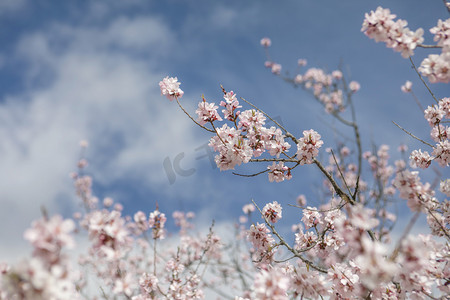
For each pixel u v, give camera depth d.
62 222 1.84
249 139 3.80
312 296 2.87
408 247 2.23
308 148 3.62
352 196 3.42
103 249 2.18
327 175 3.65
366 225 2.12
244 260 7.90
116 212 2.32
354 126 3.28
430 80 2.89
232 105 3.83
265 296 2.42
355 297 3.12
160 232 4.23
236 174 3.70
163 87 3.75
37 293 1.77
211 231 5.31
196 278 4.68
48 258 1.81
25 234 1.75
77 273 1.98
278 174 3.90
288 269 3.64
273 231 3.47
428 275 2.91
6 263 2.17
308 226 4.13
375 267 2.05
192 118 3.66
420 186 2.83
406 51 2.94
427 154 3.85
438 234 3.75
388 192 7.29
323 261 4.36
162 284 4.22
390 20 2.94
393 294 3.22
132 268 6.36
